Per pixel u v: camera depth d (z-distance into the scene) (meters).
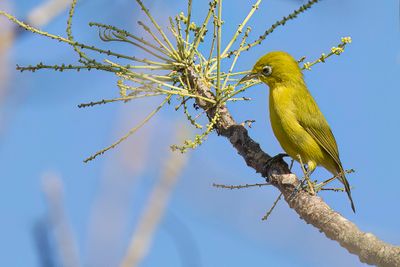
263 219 7.72
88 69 10.41
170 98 10.92
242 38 11.38
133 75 10.77
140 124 8.78
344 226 7.79
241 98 11.58
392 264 6.93
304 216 8.64
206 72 11.69
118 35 10.80
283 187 9.34
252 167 10.76
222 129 11.28
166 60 11.44
